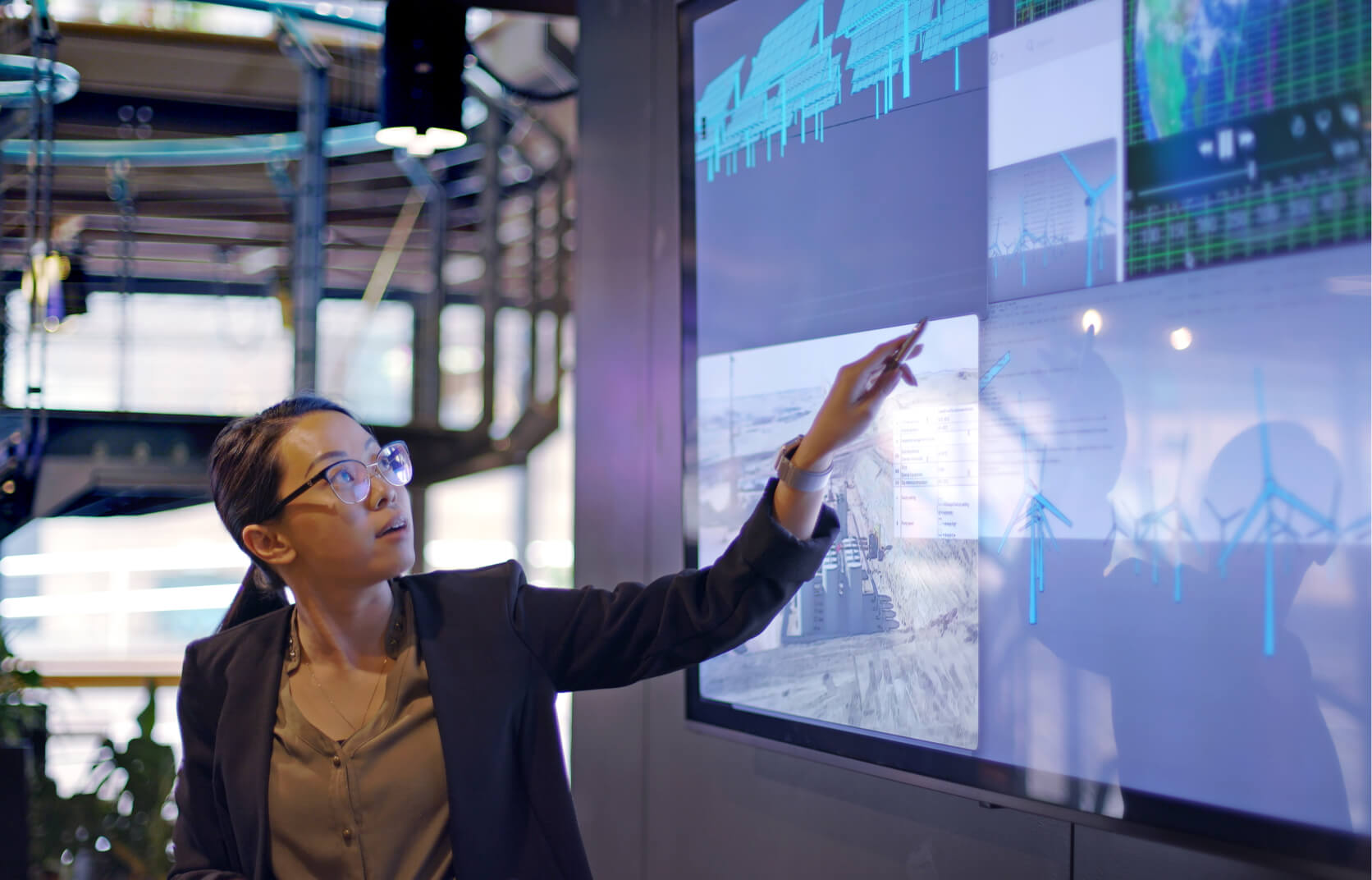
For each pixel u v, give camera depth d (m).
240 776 1.25
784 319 1.86
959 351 1.54
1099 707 1.33
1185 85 1.24
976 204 1.51
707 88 2.05
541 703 1.29
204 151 5.18
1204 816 1.21
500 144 5.64
